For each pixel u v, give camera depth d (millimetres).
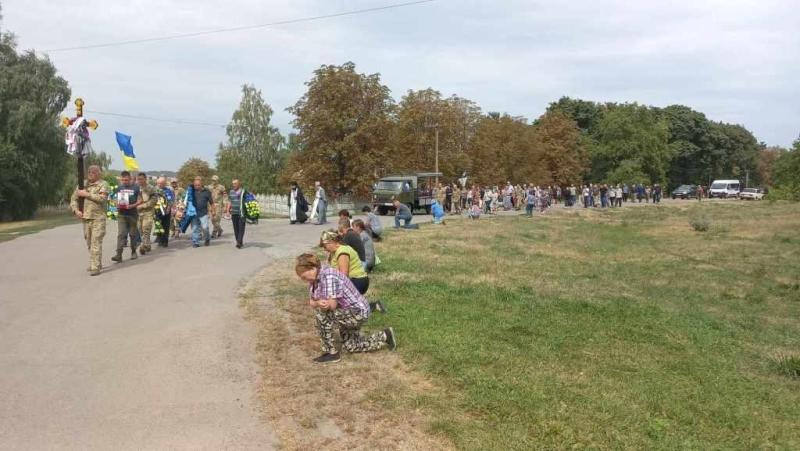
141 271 11016
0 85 40719
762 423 5027
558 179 75250
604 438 4453
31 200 44438
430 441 4344
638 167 75250
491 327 7527
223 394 5180
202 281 10164
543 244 19703
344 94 44562
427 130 53812
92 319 7582
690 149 97250
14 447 4176
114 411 4809
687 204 57875
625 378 5914
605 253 18281
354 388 5332
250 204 14641
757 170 114312
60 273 10703
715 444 4551
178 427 4527
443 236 19797
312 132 45375
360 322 6184
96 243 10594
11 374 5621
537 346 6812
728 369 6570
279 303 8570
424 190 35562
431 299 9070
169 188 15938
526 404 4980
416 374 5715
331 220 26219
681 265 15688
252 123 78188
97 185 10609
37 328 7152
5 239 15617
